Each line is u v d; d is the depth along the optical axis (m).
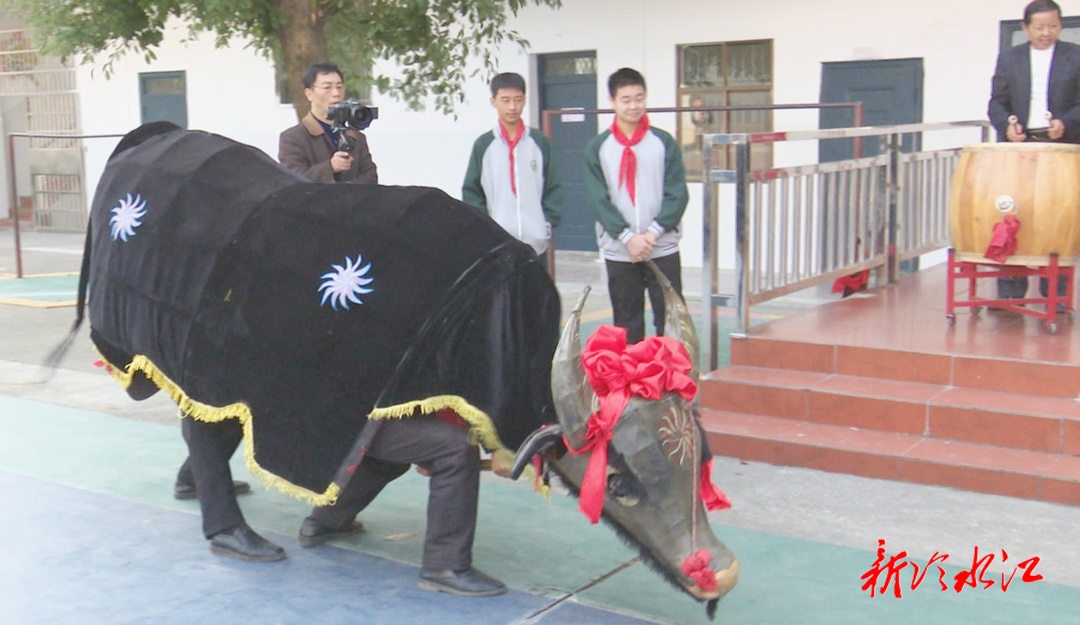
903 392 5.88
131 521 5.15
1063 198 6.29
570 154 13.93
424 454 4.17
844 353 6.20
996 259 6.38
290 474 4.02
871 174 7.91
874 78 11.64
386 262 3.99
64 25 8.26
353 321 3.96
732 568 3.53
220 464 4.70
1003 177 6.35
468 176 6.91
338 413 3.94
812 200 7.12
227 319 4.19
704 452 3.66
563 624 4.04
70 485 5.68
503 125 6.83
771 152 12.41
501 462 3.93
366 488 4.73
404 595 4.30
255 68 16.09
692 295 11.31
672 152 6.52
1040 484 5.20
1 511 5.28
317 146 5.79
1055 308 6.59
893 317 7.00
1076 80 6.86
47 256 15.82
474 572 4.32
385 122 14.79
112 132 18.11
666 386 3.54
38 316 10.68
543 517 5.20
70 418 7.04
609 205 6.46
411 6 8.22
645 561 3.64
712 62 12.72
